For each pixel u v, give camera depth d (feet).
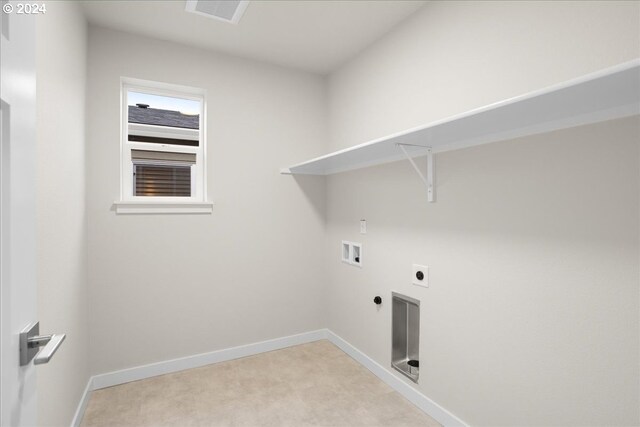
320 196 9.78
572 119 4.12
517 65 4.75
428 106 6.25
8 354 1.95
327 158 7.44
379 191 7.61
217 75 8.30
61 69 4.91
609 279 3.84
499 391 5.04
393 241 7.18
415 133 5.11
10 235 1.98
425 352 6.36
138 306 7.51
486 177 5.21
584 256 4.05
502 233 4.98
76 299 5.87
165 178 8.32
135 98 8.57
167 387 7.14
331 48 8.13
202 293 8.18
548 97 3.42
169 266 7.81
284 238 9.23
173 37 7.61
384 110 7.43
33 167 2.37
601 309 3.91
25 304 2.22
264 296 8.96
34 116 2.40
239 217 8.61
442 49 5.96
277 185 9.12
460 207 5.65
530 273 4.62
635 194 3.63
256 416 6.15
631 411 3.68
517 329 4.79
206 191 8.25
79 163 6.17
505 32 4.91
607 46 3.82
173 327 7.87
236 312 8.60
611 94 3.33
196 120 10.66
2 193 1.95
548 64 4.38
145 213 7.55
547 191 4.42
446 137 5.38
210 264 8.27
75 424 5.64
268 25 7.13
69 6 5.41
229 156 8.46
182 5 6.42
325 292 9.89
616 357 3.80
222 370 7.92
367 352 8.08
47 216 4.20
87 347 6.88
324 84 9.80
